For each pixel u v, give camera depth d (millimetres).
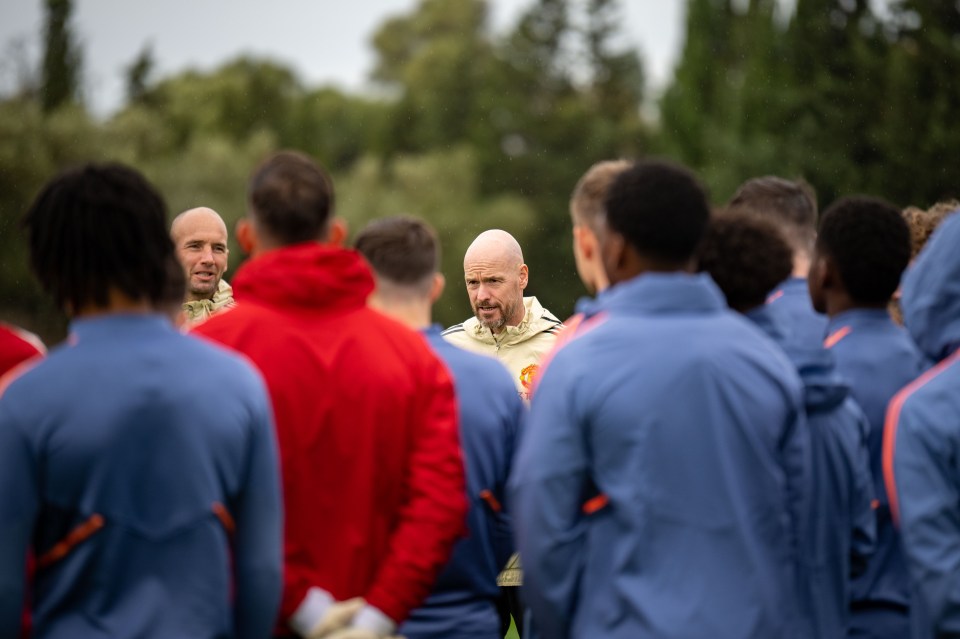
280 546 5359
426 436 6074
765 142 64125
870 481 6254
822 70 65000
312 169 6180
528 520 5574
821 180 62406
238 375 5297
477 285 10734
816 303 7094
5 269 64312
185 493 5109
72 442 5016
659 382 5516
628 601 5430
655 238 5777
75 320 5340
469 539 6879
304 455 5867
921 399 5953
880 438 6648
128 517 5055
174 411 5121
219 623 5172
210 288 9930
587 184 6418
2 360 6605
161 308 5488
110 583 5051
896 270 6812
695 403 5512
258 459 5305
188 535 5109
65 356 5145
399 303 6824
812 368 6160
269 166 6168
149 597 5055
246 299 6078
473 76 115812
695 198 5840
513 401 7078
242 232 6352
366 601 5922
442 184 90688
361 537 5906
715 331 5660
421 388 6105
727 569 5422
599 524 5566
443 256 86188
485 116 107250
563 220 98875
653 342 5586
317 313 6008
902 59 60188
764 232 6383
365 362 5969
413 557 5918
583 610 5578
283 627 5871
